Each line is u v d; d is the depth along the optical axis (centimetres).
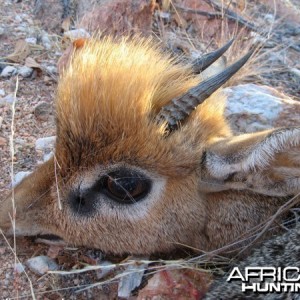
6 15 47
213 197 27
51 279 28
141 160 25
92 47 29
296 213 28
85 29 45
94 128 25
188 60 43
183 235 27
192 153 26
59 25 47
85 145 25
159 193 26
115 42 36
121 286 27
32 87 40
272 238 27
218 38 48
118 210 26
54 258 28
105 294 28
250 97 36
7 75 41
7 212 27
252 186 27
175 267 28
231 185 27
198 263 28
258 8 54
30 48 44
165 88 27
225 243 28
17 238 29
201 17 50
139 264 28
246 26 49
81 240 27
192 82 28
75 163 26
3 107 38
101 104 25
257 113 35
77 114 25
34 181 27
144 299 26
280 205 28
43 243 29
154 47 33
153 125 26
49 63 42
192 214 27
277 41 49
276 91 39
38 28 46
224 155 26
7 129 36
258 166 26
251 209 28
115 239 27
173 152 26
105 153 25
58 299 27
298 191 27
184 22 49
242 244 28
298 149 25
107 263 28
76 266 28
